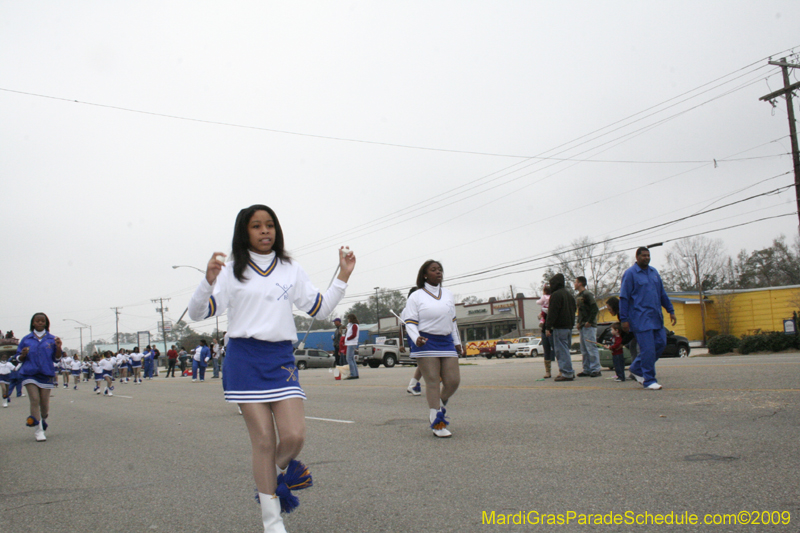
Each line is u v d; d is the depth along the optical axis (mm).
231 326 2963
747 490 3432
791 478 3598
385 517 3385
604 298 43562
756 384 7457
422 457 4832
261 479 2814
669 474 3844
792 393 6512
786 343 18078
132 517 3721
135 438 7027
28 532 3535
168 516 3693
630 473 3922
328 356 37812
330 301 3146
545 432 5484
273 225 3070
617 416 6035
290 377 2965
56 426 8906
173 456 5680
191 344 72812
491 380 11375
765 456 4113
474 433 5715
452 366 5715
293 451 2891
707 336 37938
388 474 4352
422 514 3396
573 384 9305
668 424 5418
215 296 2902
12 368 14680
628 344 9141
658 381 8648
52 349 7410
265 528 2805
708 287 57594
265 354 2922
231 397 2906
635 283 7832
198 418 8703
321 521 3385
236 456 5492
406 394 10281
